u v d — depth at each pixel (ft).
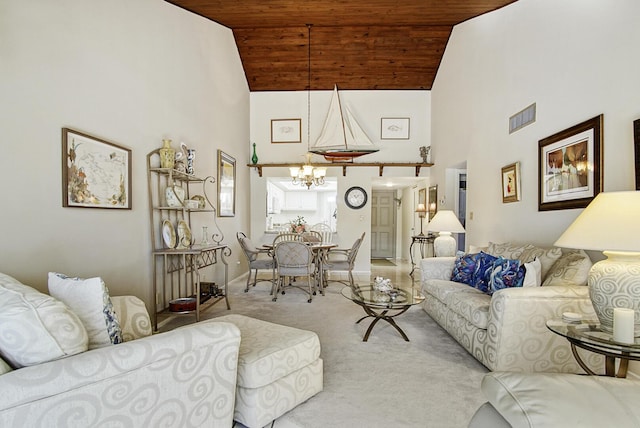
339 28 16.93
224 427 4.82
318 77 20.27
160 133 11.09
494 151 13.10
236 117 18.52
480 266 10.25
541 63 10.26
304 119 21.38
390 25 16.63
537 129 10.45
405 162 21.15
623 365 5.44
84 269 7.91
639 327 5.17
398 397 6.57
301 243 14.07
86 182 7.92
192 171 12.04
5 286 3.92
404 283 18.30
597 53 8.12
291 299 14.48
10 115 6.15
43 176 6.82
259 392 5.50
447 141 17.99
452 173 18.25
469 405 6.29
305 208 32.76
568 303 7.17
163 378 3.97
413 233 25.58
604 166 7.88
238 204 18.98
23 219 6.40
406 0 14.15
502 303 7.20
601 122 7.93
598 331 5.60
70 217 7.50
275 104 21.47
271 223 26.66
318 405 6.29
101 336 4.26
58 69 7.18
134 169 9.78
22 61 6.37
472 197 15.02
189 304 10.61
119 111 9.11
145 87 10.30
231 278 17.70
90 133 8.07
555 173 9.59
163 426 4.02
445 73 18.29
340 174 21.63
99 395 3.44
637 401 2.46
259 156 21.61
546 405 2.42
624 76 7.38
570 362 7.22
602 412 2.36
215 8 13.96
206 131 14.55
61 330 3.52
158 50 11.01
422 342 9.52
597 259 8.13
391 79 20.34
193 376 4.30
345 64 19.31
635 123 7.06
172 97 11.82
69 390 3.24
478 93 14.43
